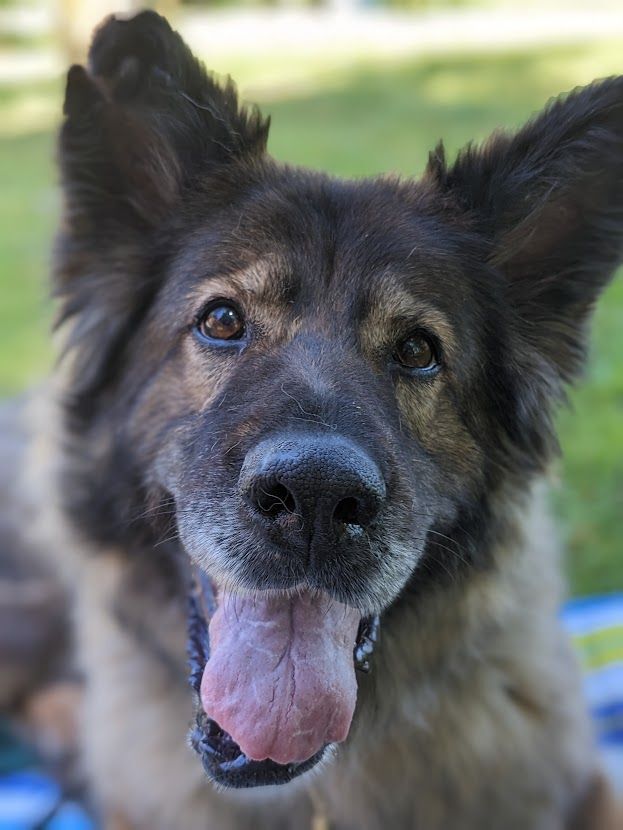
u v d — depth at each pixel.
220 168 0.52
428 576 0.51
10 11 5.62
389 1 5.38
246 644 0.46
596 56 2.64
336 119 2.12
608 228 0.51
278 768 0.45
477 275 0.52
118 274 0.53
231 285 0.49
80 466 0.55
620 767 0.61
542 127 0.51
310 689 0.45
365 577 0.44
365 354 0.48
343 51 3.22
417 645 0.52
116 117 0.51
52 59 3.71
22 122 2.46
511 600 0.55
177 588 0.52
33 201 1.69
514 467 0.54
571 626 0.68
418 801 0.54
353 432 0.44
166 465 0.50
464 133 1.86
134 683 0.56
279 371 0.46
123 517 0.53
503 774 0.54
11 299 1.22
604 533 0.76
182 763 0.54
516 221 0.52
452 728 0.53
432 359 0.50
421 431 0.50
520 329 0.53
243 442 0.44
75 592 0.61
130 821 0.56
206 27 4.45
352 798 0.53
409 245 0.50
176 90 0.51
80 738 0.62
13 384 0.96
